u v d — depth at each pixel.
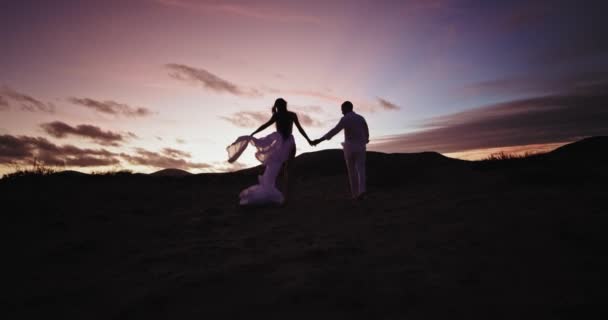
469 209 5.11
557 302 2.22
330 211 6.11
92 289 2.95
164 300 2.61
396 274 2.86
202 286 2.84
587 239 3.38
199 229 5.19
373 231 4.40
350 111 7.41
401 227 4.48
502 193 6.14
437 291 2.49
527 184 6.75
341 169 14.38
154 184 11.16
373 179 10.24
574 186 6.12
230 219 5.85
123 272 3.36
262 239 4.36
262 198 6.74
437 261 3.13
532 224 4.01
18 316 2.49
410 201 6.46
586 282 2.49
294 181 12.40
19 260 3.84
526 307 2.19
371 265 3.11
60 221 5.74
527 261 2.99
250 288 2.75
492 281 2.63
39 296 2.84
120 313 2.45
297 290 2.62
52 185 9.47
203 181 12.43
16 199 7.30
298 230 4.77
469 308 2.22
